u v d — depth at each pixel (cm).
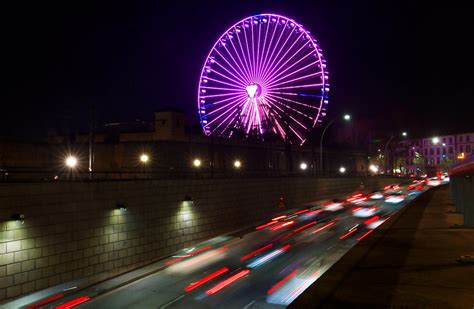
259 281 1733
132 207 2289
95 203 2066
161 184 2522
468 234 1023
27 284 1720
